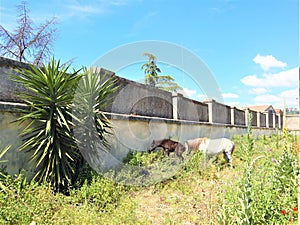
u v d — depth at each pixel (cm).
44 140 465
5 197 368
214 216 384
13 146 471
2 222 320
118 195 483
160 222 392
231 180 572
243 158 802
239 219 301
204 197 496
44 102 486
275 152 871
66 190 477
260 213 351
